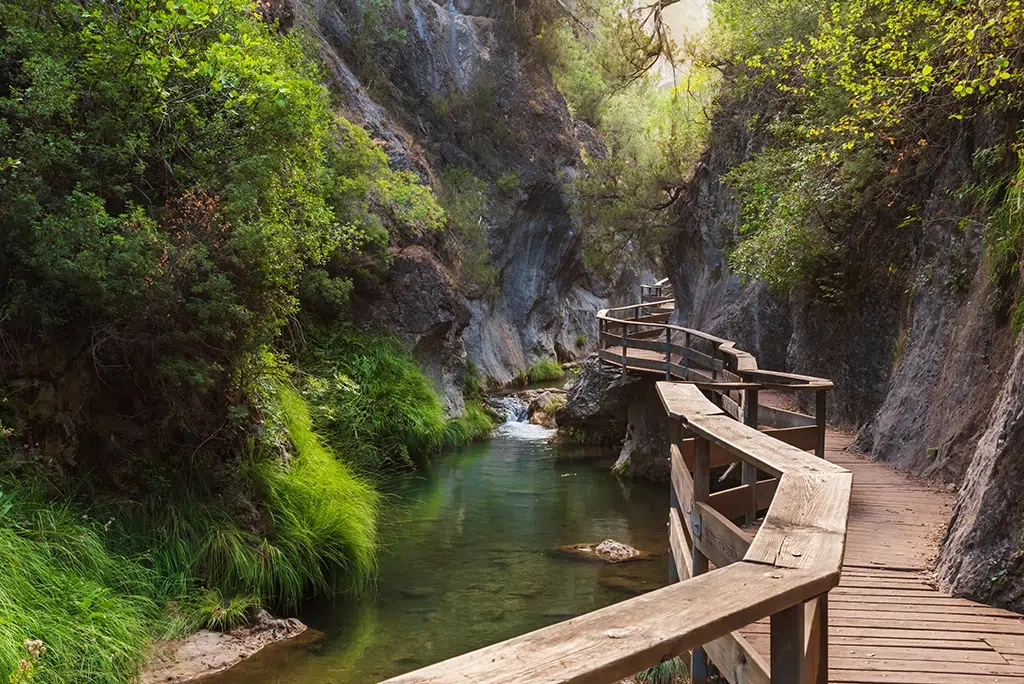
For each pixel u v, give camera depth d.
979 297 8.64
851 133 11.15
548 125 27.30
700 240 22.38
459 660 1.40
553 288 29.39
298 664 5.99
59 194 6.96
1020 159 7.76
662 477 12.98
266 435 8.15
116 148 7.16
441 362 17.11
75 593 5.50
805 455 3.19
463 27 24.61
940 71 8.91
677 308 25.14
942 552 5.91
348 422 12.73
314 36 18.47
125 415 7.18
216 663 5.91
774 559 2.05
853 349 12.47
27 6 7.35
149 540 6.70
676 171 23.41
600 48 24.84
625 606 1.72
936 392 9.23
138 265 6.48
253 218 7.82
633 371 13.79
